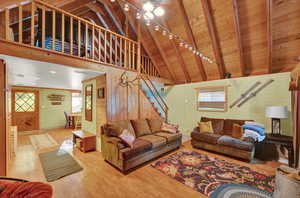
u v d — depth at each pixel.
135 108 4.24
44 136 5.30
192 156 3.42
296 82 2.73
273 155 3.14
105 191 2.09
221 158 3.29
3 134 2.24
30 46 2.23
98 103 3.81
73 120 7.04
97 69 3.21
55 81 4.76
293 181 1.54
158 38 4.89
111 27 5.29
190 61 5.14
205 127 4.12
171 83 6.18
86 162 3.04
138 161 2.79
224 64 4.60
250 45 3.81
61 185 2.22
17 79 4.31
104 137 3.13
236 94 4.54
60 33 3.23
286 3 2.90
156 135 3.68
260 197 1.94
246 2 3.19
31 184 1.19
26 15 2.99
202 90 5.36
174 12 4.00
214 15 3.66
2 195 1.07
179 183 2.30
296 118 2.75
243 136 3.33
